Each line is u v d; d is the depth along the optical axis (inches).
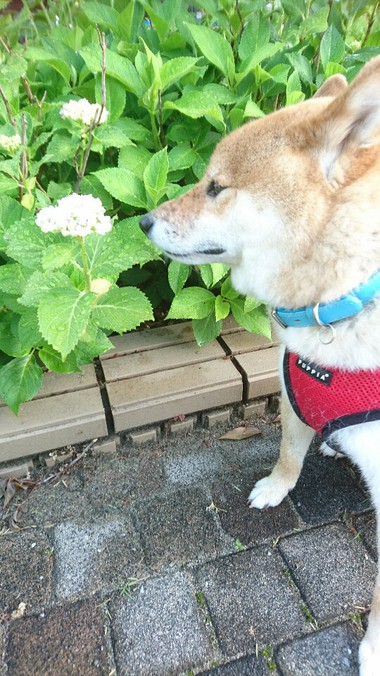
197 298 24.7
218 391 25.1
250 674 16.6
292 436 20.1
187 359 26.2
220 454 24.7
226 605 18.5
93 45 24.0
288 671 16.7
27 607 18.4
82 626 17.9
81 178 23.4
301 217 14.0
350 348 14.8
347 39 31.5
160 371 25.6
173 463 24.1
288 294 15.7
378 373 14.5
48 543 20.6
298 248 14.4
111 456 24.5
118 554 20.1
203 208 16.4
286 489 21.9
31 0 35.4
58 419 22.8
